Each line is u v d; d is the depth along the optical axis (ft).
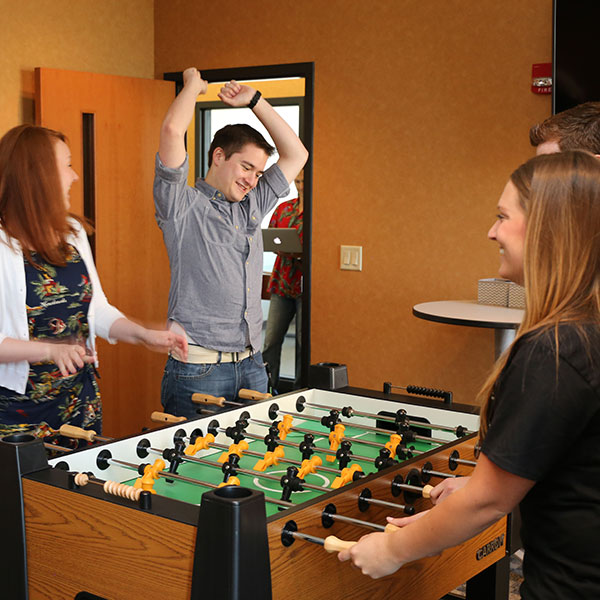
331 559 4.77
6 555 5.20
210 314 9.02
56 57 13.80
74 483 4.86
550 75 11.65
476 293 12.57
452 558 5.82
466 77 12.37
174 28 15.11
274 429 6.66
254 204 9.46
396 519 4.64
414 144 12.89
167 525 4.37
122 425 14.51
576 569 3.86
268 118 9.66
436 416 7.24
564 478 3.85
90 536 4.75
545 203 3.90
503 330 10.83
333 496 4.82
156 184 8.84
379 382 13.55
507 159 12.17
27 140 7.61
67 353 7.17
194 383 9.01
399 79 12.92
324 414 7.89
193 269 9.01
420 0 12.62
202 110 20.10
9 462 5.10
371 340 13.56
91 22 14.28
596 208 3.83
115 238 14.28
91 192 13.96
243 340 9.25
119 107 14.14
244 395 7.90
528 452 3.71
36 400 7.60
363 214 13.46
